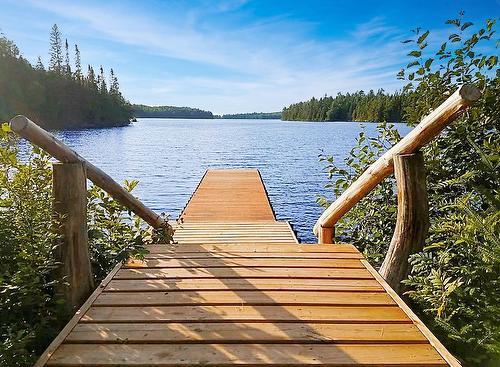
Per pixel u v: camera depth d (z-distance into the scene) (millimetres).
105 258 2742
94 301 2084
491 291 1821
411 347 1658
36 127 1964
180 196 11969
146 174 16234
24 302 1858
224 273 2502
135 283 2334
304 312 1969
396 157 2340
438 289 1933
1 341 1665
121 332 1767
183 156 23172
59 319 2021
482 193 2266
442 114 2082
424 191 2312
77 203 2164
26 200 2168
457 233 2020
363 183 2797
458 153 2678
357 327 1822
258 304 2059
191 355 1594
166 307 2020
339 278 2424
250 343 1688
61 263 2127
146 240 3316
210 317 1909
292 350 1634
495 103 2643
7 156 2178
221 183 9625
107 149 26562
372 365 1535
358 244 3230
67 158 2182
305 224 8672
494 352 1595
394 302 2082
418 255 2100
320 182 14180
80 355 1593
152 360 1559
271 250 2979
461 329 1721
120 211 3029
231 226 5344
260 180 10078
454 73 2871
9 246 2039
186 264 2666
